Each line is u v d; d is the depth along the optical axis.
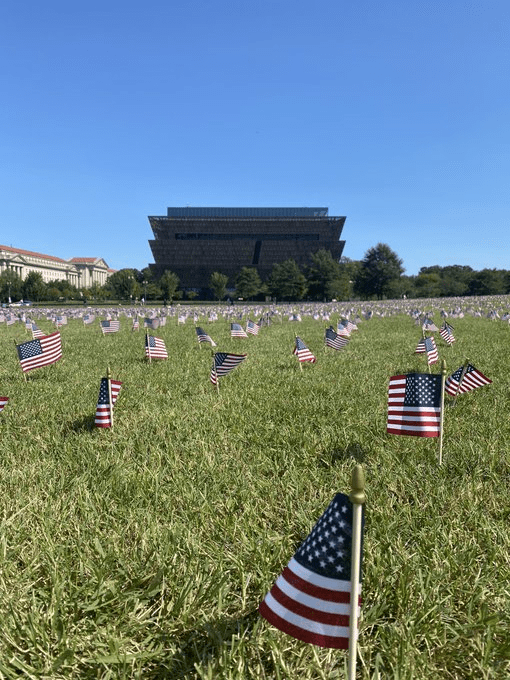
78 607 3.83
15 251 182.25
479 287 130.75
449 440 7.58
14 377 14.70
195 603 3.82
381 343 22.05
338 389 11.52
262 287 151.88
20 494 5.82
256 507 5.52
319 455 7.13
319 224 177.12
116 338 27.44
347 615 2.70
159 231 178.75
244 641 3.42
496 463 6.47
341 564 2.72
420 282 153.75
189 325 39.66
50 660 3.37
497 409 9.20
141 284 159.25
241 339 25.70
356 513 2.57
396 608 3.82
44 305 114.31
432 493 5.65
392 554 4.37
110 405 8.52
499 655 3.36
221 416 9.33
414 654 3.29
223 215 191.38
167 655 3.45
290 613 2.80
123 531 4.99
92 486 6.05
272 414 9.45
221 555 4.45
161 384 12.95
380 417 8.90
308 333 29.48
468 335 24.84
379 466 6.65
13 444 7.87
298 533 4.93
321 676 3.19
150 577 4.23
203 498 5.61
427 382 6.60
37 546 4.70
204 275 185.75
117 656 3.29
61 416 9.74
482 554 4.46
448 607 3.79
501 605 3.79
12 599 3.93
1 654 3.37
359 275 139.00
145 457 7.19
